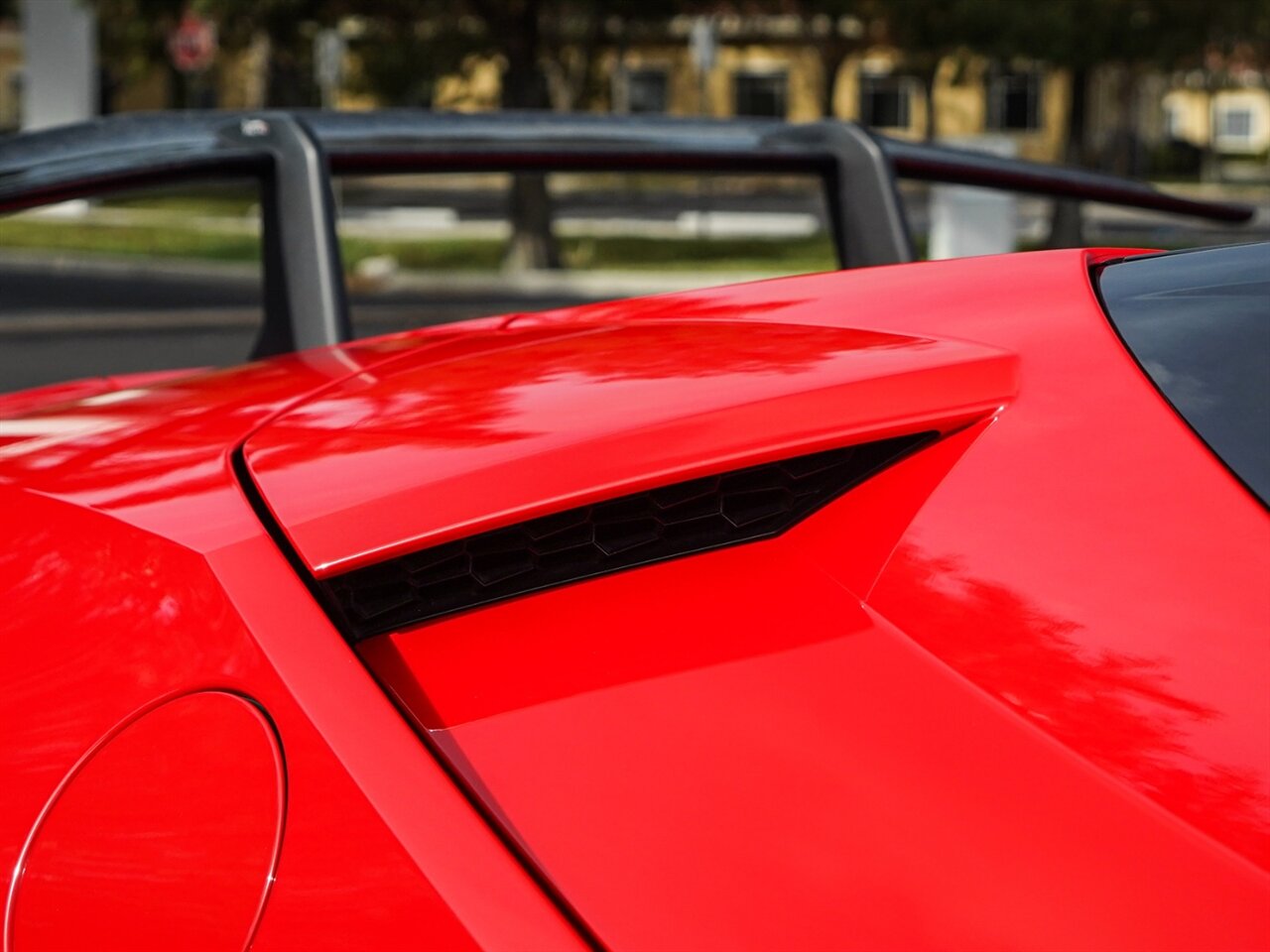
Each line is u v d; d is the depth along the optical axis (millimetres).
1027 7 21594
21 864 827
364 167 1946
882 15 22422
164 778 813
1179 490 895
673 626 864
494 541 917
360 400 1190
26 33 20016
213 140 1923
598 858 722
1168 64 22031
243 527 945
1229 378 973
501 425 1015
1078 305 1124
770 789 746
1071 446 941
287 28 17469
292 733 800
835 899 686
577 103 22719
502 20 17219
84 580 969
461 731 803
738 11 21984
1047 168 2369
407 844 733
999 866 692
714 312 1363
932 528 906
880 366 1036
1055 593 845
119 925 771
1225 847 689
